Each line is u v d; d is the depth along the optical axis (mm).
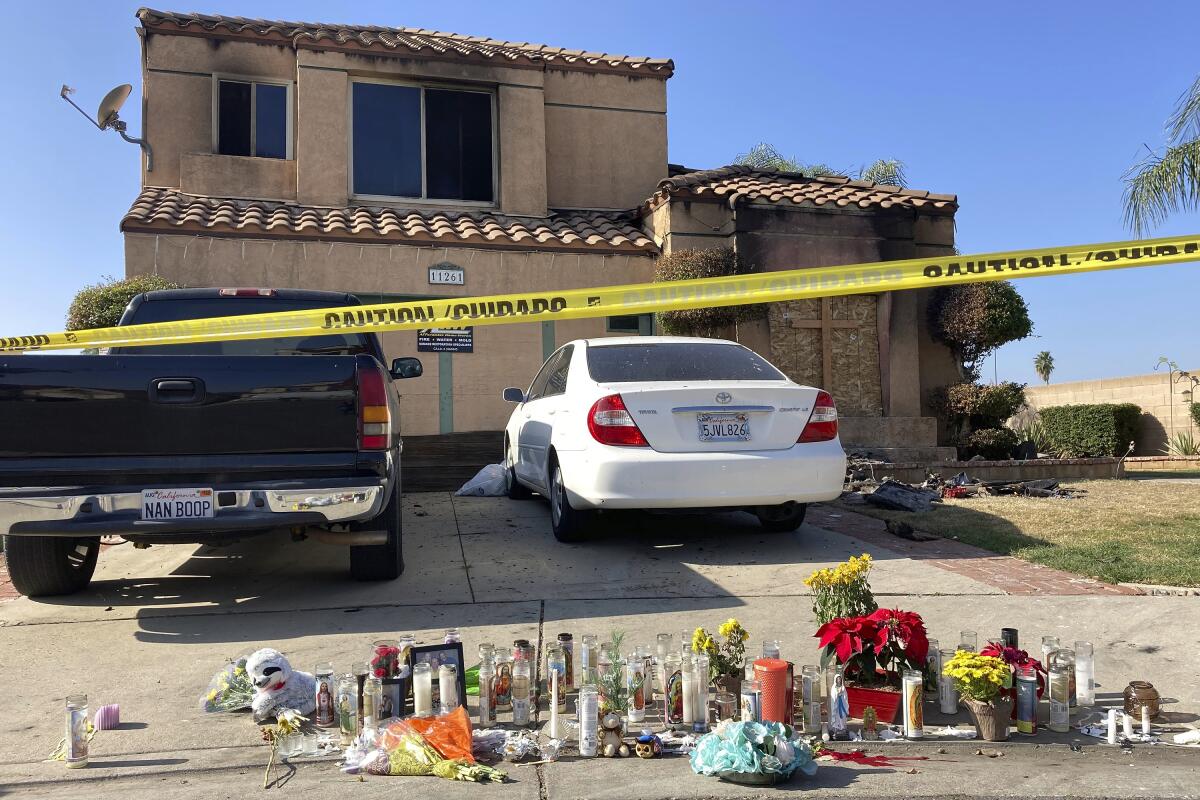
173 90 11539
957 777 2723
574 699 3514
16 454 4352
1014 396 11398
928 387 11867
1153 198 10703
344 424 4672
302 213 11047
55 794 2689
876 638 3238
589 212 12953
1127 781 2672
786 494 5652
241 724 3275
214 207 10727
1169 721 3182
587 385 6043
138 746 3070
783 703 3072
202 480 4496
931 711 3365
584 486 5727
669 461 5520
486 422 10945
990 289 11211
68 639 4352
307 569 5887
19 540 4922
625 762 2922
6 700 3529
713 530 6863
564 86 13055
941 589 4898
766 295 4523
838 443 5887
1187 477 11375
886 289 4367
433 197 12258
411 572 5621
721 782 2707
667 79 13508
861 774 2768
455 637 3738
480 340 10984
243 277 9984
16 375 4359
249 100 11836
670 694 3279
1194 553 5609
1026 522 6988
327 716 3312
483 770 2771
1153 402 19000
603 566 5656
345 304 5785
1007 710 3061
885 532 6703
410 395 10773
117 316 8797
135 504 4375
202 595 5215
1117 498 8648
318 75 11492
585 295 4734
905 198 11828
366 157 11984
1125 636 4062
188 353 5602
